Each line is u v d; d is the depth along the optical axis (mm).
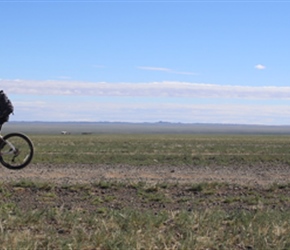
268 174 24359
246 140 79188
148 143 62469
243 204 15578
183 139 83375
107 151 43812
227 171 25609
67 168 26141
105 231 11258
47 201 15305
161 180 20688
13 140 61281
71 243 10453
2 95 13133
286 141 75750
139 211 13438
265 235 11359
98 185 18203
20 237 10625
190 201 15812
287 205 15469
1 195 16156
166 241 10734
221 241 11008
